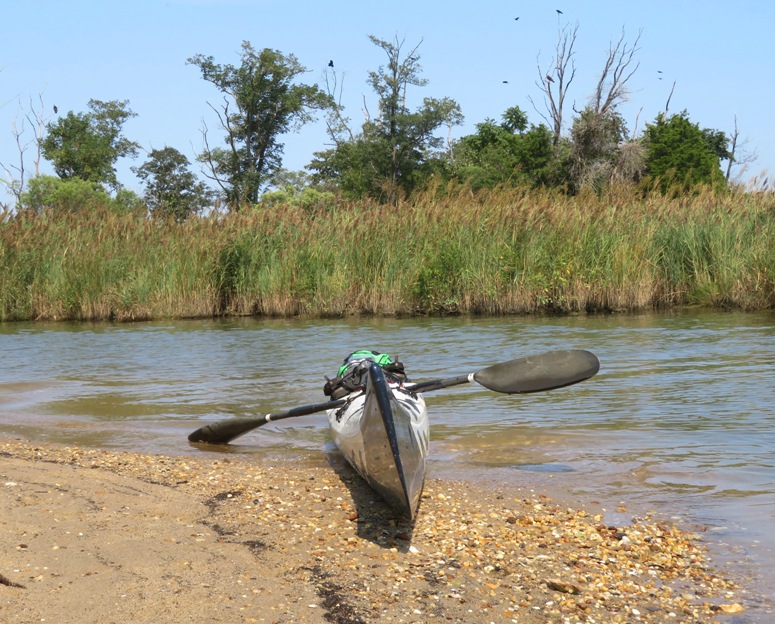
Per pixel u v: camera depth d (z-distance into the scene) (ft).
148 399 33.99
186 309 68.03
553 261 65.16
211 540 17.71
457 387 35.09
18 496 20.39
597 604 14.85
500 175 152.15
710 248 65.26
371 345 47.42
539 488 21.48
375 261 66.95
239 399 33.76
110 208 83.15
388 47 168.55
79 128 212.64
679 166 150.20
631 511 19.54
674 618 14.32
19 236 69.92
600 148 145.28
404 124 166.40
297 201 147.95
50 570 15.60
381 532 18.52
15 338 55.11
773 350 42.19
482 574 16.16
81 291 68.33
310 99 184.85
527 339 48.60
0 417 31.07
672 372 36.86
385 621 14.02
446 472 23.11
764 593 15.10
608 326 54.29
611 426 27.50
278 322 63.31
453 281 65.67
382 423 18.74
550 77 160.66
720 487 20.94
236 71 179.63
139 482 22.20
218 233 69.62
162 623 13.58
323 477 23.00
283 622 13.80
